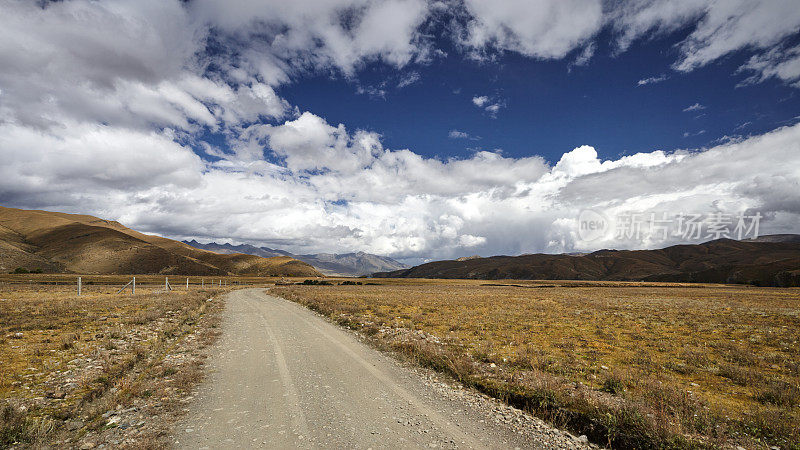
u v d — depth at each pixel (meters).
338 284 108.31
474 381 9.38
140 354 11.35
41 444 5.66
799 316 24.25
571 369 10.56
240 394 8.36
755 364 11.39
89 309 20.84
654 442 5.77
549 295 51.53
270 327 18.70
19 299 26.20
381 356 12.48
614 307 30.70
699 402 7.61
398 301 35.00
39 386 8.16
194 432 6.29
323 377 9.84
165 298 29.72
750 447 5.66
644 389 8.43
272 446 5.81
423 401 8.11
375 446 5.86
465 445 5.98
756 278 157.00
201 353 12.52
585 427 6.73
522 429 6.68
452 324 19.69
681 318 22.98
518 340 15.01
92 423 6.54
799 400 7.81
